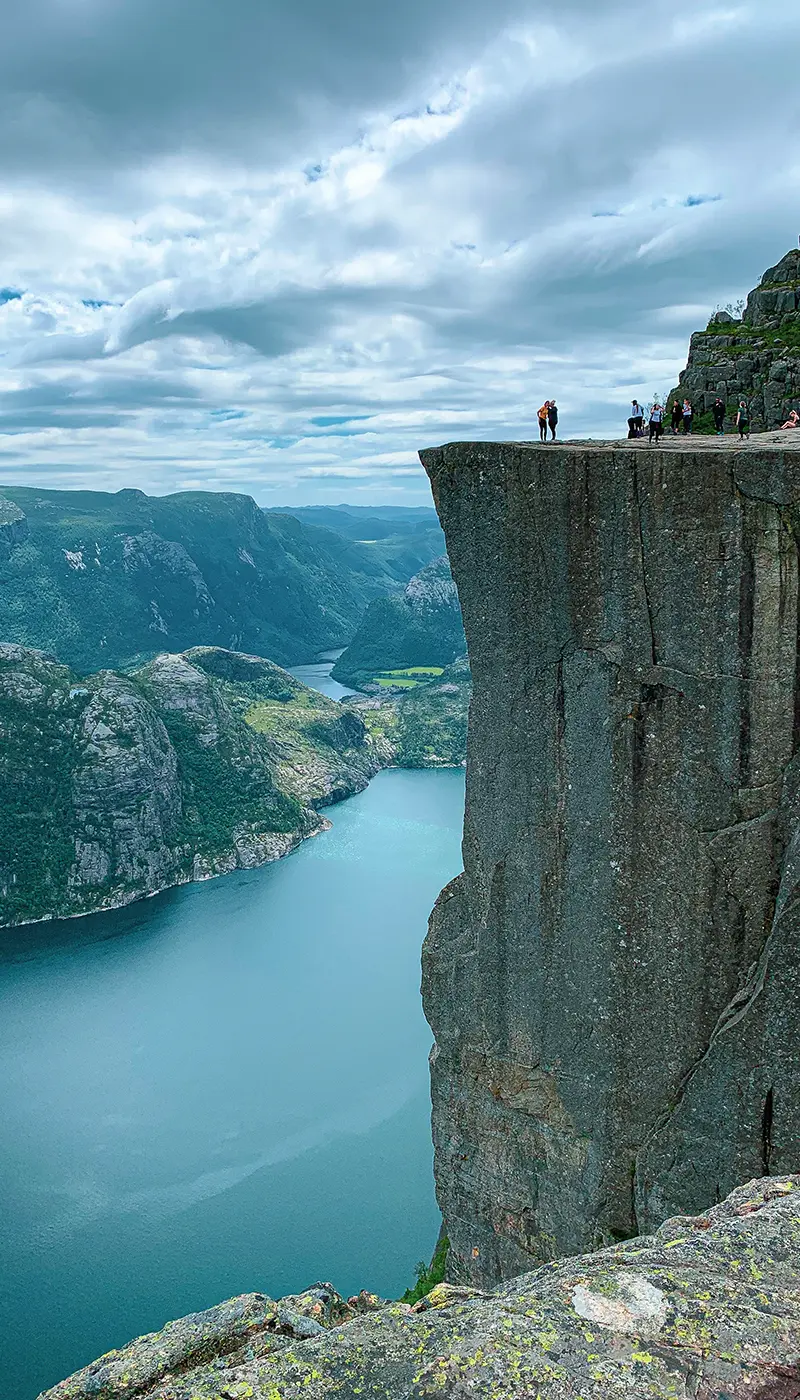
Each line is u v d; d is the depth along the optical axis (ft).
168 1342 48.42
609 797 81.71
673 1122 79.15
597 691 81.10
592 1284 37.24
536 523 81.71
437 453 86.12
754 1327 34.35
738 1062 74.43
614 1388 32.09
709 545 74.18
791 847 72.33
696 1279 37.32
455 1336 35.60
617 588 78.89
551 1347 34.06
